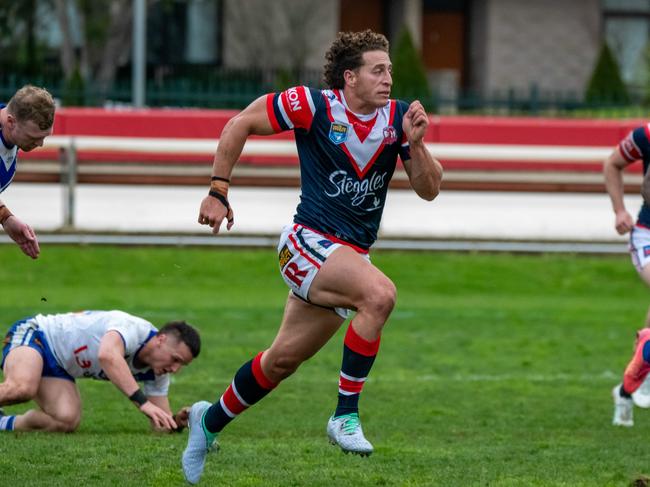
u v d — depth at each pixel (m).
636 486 21.05
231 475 21.25
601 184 58.59
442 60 123.31
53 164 56.62
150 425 26.98
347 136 19.30
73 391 25.88
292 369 19.81
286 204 58.03
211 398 30.64
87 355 25.61
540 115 86.75
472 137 58.06
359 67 19.22
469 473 21.97
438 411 29.69
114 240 56.00
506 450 24.66
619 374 35.62
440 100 82.44
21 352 25.44
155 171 57.72
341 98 19.44
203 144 57.94
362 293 18.78
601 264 55.84
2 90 69.44
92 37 102.62
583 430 27.58
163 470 21.25
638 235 29.17
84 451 22.94
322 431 26.84
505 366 36.56
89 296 47.19
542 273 54.34
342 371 19.06
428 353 38.53
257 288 50.97
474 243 57.00
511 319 45.38
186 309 45.22
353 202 19.45
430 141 58.00
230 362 35.84
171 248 56.12
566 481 21.36
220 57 112.56
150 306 45.47
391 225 57.97
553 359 37.84
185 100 76.12
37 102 20.33
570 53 118.50
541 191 58.50
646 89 96.94
